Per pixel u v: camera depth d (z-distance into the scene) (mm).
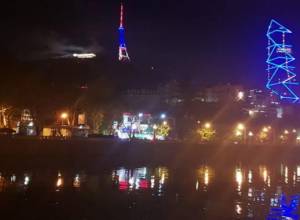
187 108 194000
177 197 51906
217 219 39688
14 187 54094
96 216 39531
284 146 157625
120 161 102750
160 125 176125
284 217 41250
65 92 124812
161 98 197000
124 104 164500
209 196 53625
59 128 125500
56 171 73062
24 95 110188
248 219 40000
